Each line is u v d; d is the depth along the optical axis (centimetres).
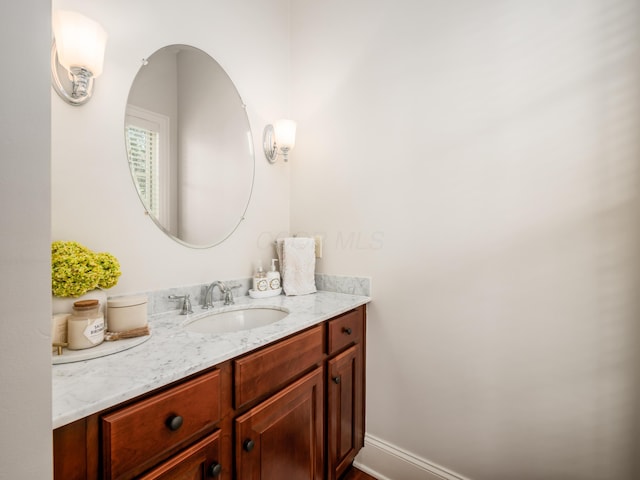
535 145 102
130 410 56
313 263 151
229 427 76
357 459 143
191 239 120
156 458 60
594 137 93
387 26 136
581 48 94
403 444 132
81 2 88
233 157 138
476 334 114
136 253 102
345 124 149
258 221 151
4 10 35
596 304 94
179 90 116
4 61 35
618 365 91
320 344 109
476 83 113
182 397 64
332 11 153
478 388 114
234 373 77
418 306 128
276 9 160
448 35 120
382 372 137
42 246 38
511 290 107
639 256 87
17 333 37
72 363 66
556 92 99
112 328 80
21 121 36
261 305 127
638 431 88
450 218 120
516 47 105
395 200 133
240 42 141
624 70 88
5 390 36
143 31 104
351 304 126
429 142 124
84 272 76
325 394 112
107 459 52
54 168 84
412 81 129
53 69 83
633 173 88
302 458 100
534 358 104
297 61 166
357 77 145
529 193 103
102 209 94
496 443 111
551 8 99
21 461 37
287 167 168
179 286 115
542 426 103
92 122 91
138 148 103
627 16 88
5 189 35
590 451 95
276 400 88
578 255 96
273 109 159
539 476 104
